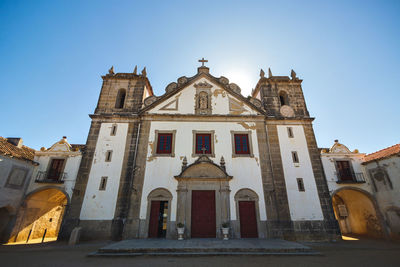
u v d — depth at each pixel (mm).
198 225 14570
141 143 16844
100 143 17078
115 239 14289
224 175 15695
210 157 16547
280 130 18141
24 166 16078
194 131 17422
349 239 16500
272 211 15156
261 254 10344
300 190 16094
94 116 18000
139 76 20062
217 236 14281
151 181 15617
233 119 17953
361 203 18469
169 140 17125
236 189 15625
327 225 15188
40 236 18547
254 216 15055
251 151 16875
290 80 20469
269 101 19578
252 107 18531
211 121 17844
